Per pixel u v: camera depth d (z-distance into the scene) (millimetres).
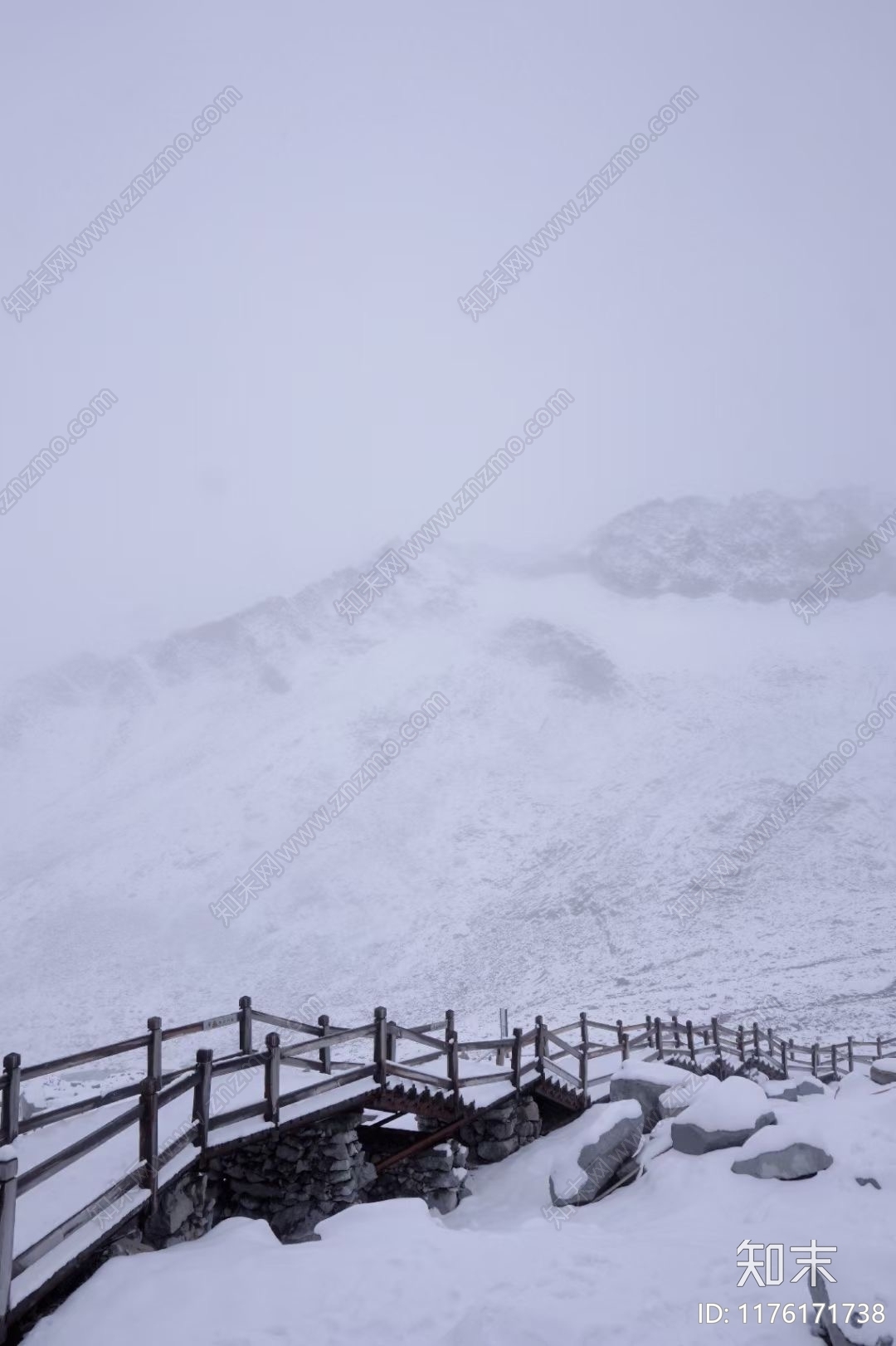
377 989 58906
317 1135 11359
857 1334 5770
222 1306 6453
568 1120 16734
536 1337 5949
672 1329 6129
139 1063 43906
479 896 73812
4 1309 6195
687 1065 21062
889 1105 11836
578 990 52469
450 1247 7480
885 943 54969
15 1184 6320
